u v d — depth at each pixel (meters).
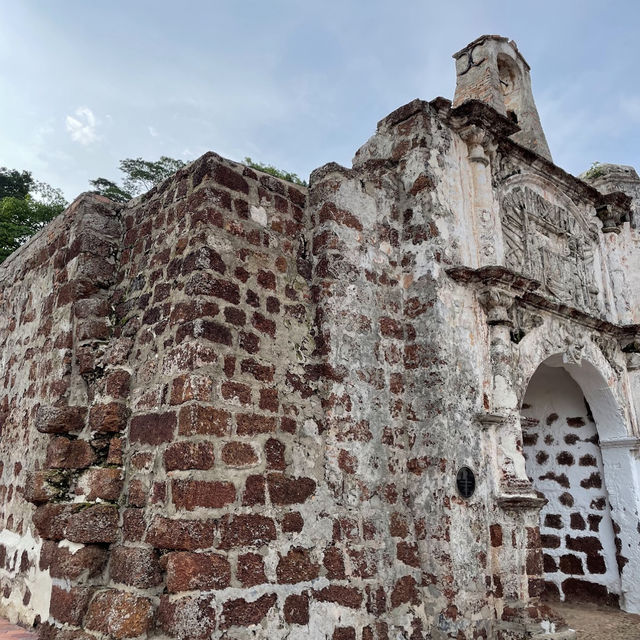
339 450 5.30
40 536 5.29
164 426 4.60
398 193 6.66
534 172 8.22
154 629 4.08
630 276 9.52
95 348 5.58
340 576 4.95
